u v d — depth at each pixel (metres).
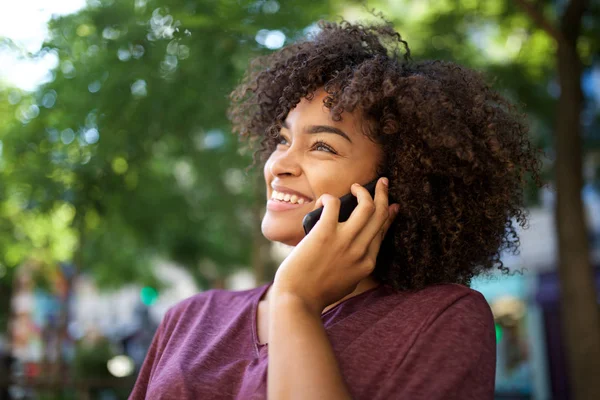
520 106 1.70
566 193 5.66
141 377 1.51
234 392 1.23
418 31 7.10
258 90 1.72
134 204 6.50
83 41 4.83
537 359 11.98
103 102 4.91
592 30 6.44
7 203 6.84
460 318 1.15
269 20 4.45
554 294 11.56
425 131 1.38
